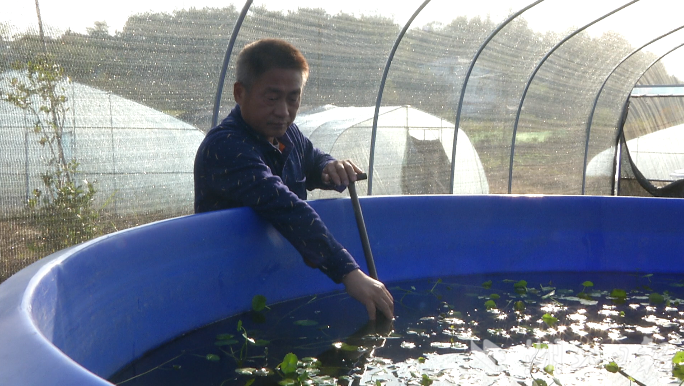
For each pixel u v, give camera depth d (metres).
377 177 5.07
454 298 1.68
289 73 1.56
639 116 8.51
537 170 7.05
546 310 1.56
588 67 6.96
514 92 6.39
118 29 2.96
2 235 2.55
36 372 0.49
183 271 1.36
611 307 1.59
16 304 0.67
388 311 1.42
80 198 2.88
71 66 2.78
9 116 2.55
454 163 5.91
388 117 5.08
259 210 1.51
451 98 5.68
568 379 1.06
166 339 1.30
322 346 1.26
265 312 1.54
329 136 4.47
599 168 8.20
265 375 1.10
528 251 2.08
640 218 2.07
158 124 3.27
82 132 2.87
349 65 4.50
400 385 1.04
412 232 1.96
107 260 1.12
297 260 1.72
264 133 1.64
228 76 3.65
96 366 1.05
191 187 3.52
